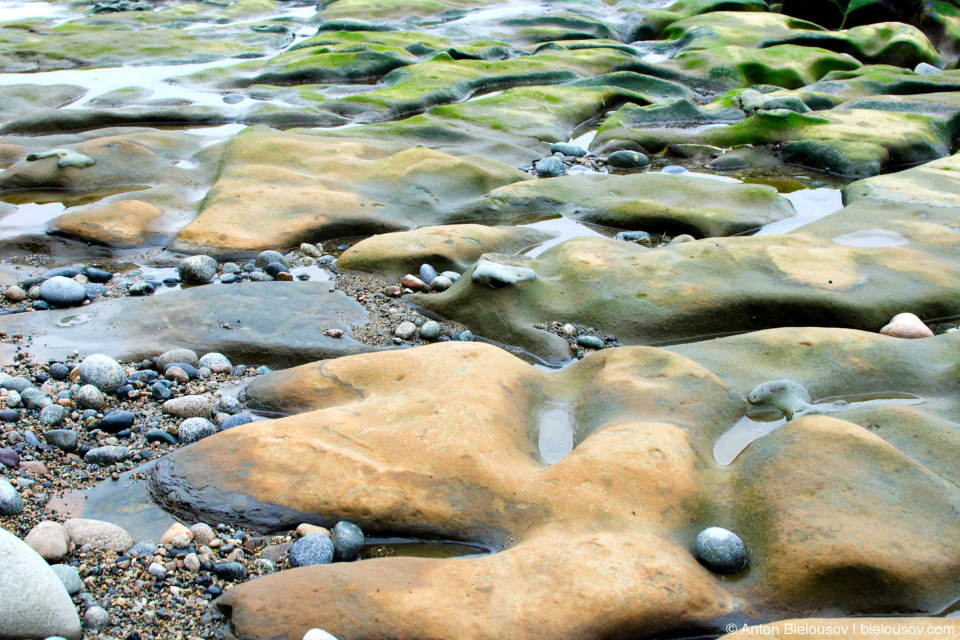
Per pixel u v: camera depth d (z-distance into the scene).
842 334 3.96
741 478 3.45
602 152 6.17
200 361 3.96
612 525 3.33
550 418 3.70
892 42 9.13
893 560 3.21
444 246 4.61
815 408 3.70
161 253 4.69
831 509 3.30
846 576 3.21
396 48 9.13
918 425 3.56
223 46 10.09
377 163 5.38
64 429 3.64
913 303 4.20
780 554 3.26
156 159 5.52
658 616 3.18
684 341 4.18
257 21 12.34
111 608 3.21
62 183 5.25
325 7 12.94
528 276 4.30
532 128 6.61
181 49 9.77
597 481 3.39
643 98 7.63
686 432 3.54
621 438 3.48
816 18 11.26
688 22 10.60
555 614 3.16
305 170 5.32
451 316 4.27
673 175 5.30
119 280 4.46
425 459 3.46
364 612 3.16
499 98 7.26
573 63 8.74
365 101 7.29
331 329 4.16
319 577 3.21
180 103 7.47
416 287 4.42
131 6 13.05
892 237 4.60
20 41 9.71
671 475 3.41
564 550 3.25
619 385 3.72
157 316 4.18
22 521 3.39
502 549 3.34
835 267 4.36
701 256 4.43
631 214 4.96
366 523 3.40
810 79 8.33
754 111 6.79
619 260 4.43
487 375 3.71
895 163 5.91
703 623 3.19
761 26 10.12
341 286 4.45
